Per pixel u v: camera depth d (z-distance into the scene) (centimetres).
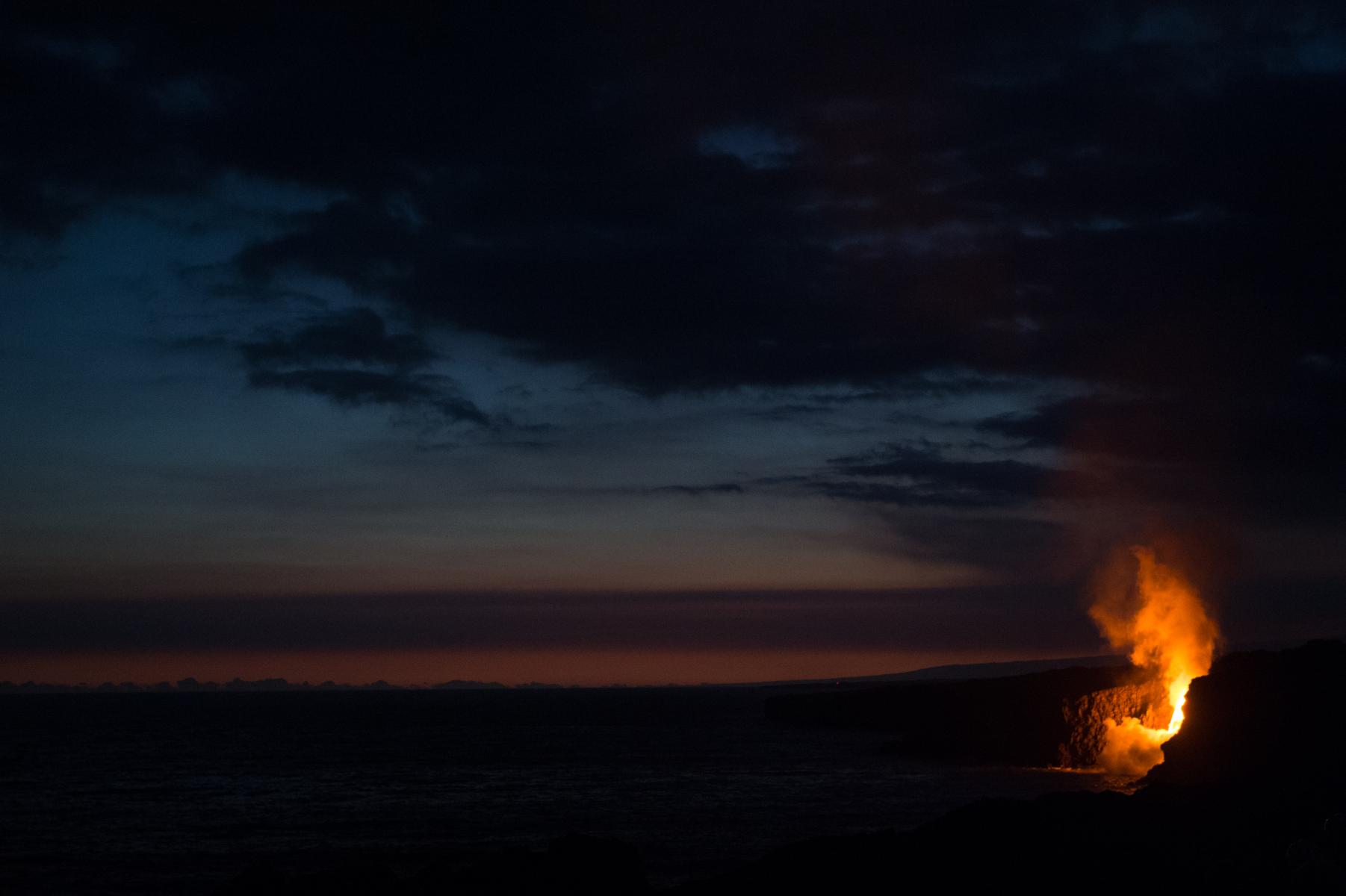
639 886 2656
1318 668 5362
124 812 6512
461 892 2577
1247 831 2727
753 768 8925
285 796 7325
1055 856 2545
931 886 2434
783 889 2519
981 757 8938
